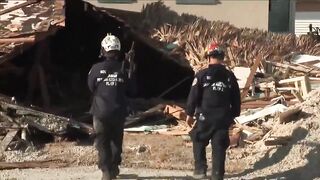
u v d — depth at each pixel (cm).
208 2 7662
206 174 3325
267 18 7719
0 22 5197
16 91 5750
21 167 3678
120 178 3362
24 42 4828
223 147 3058
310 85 5362
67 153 3972
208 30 6875
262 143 4066
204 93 3059
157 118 5131
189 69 6391
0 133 4209
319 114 4031
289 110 4194
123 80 3123
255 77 5759
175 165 3722
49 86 6050
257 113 4719
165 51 6475
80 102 5953
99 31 6919
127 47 6744
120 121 3097
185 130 4716
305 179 3300
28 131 4231
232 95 3078
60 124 4366
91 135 4331
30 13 5384
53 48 6731
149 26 6981
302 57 6538
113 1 7694
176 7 7606
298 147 3619
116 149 3147
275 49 6650
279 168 3503
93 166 3738
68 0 6525
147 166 3712
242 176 3416
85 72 6844
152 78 6688
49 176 3400
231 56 6194
